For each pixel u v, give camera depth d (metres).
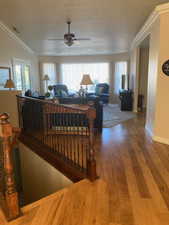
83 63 9.73
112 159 3.08
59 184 3.13
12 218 1.81
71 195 2.16
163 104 3.70
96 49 8.20
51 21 4.42
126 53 8.80
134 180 2.46
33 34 5.56
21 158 4.50
